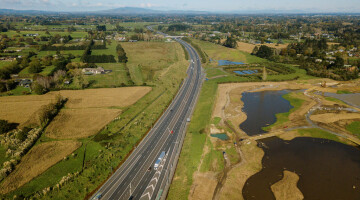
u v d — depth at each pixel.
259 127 135.75
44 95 167.62
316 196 86.44
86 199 82.94
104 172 96.19
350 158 107.81
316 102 171.12
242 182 93.00
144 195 85.31
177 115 148.62
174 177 94.81
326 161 105.69
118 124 132.38
